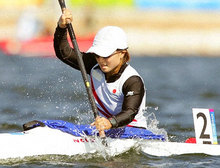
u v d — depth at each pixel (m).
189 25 113.38
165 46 104.31
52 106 33.28
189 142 20.73
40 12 96.12
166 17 116.75
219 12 120.81
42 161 18.33
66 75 53.00
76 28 104.44
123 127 19.48
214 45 106.19
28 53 84.50
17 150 18.33
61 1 18.97
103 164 18.31
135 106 17.64
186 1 125.06
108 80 18.36
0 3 109.56
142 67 69.50
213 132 20.45
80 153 19.03
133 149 19.72
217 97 39.91
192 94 41.34
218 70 67.44
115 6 117.44
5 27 102.19
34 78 50.88
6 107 32.88
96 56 17.77
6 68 63.81
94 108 18.00
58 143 18.91
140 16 116.81
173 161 19.12
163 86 47.09
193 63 78.69
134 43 103.31
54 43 19.06
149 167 18.25
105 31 17.80
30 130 19.14
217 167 18.56
